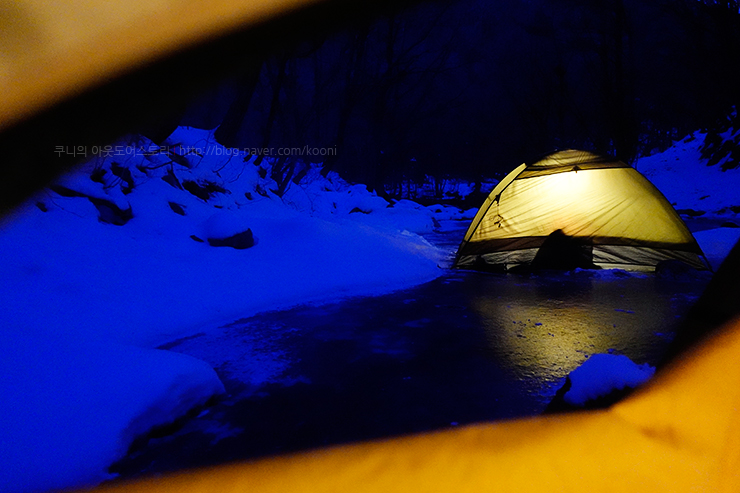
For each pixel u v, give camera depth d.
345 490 1.50
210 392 2.27
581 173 6.28
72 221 4.02
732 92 21.91
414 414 2.08
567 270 6.15
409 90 23.38
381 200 16.64
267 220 6.46
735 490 1.23
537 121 27.61
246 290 4.37
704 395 1.40
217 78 2.61
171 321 3.47
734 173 19.66
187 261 4.56
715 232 7.75
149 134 6.02
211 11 2.31
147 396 1.98
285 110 15.38
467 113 32.66
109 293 3.46
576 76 29.08
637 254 5.98
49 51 2.01
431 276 5.93
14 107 2.36
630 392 1.77
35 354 2.17
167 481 1.60
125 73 2.29
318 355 2.96
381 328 3.56
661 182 22.59
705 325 1.43
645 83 28.38
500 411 2.07
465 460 1.63
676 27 25.53
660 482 1.30
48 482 1.55
